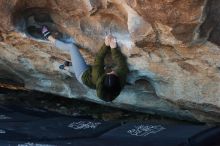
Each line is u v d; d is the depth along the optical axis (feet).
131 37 16.06
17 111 20.85
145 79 18.49
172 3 14.05
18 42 19.34
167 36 15.21
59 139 15.87
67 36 18.06
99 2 15.94
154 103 20.12
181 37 14.90
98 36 17.25
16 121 18.75
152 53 16.49
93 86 17.15
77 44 17.93
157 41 15.70
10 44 19.71
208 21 14.43
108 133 16.16
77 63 17.51
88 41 17.58
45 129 17.30
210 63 15.83
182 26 14.55
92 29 17.22
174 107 19.58
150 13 14.66
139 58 16.98
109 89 16.20
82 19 17.10
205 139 14.30
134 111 21.98
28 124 18.16
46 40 18.54
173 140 14.32
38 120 18.97
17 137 16.33
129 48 16.66
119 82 16.52
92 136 15.99
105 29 16.92
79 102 23.82
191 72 16.62
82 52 18.04
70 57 18.84
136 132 15.78
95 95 21.59
